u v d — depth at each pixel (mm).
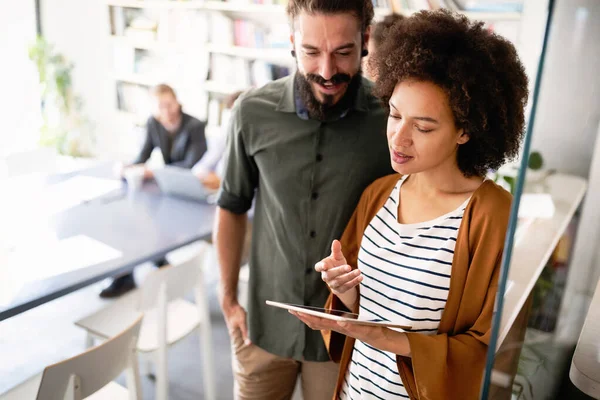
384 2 3221
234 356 1733
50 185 3016
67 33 4957
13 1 4742
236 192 1657
